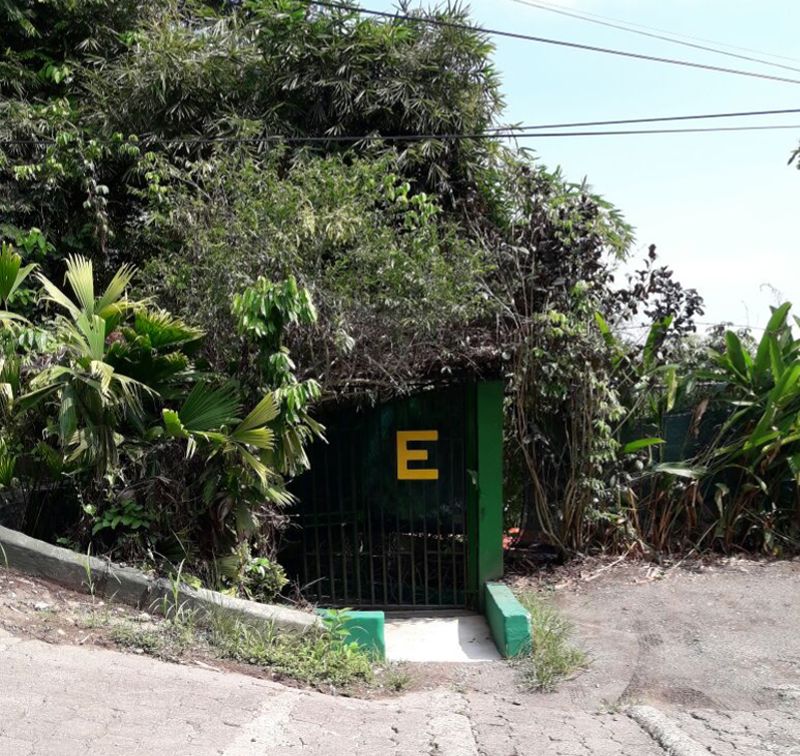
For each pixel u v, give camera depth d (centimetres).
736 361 861
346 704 494
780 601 714
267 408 583
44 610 527
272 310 599
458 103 1002
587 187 895
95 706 423
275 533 697
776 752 462
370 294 680
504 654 618
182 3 1180
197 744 401
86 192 956
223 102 1001
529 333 771
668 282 836
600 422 799
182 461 608
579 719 504
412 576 743
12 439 592
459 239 779
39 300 828
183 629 546
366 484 756
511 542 852
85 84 1018
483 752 438
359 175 735
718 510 859
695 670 593
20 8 1081
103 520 592
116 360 593
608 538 841
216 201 701
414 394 745
